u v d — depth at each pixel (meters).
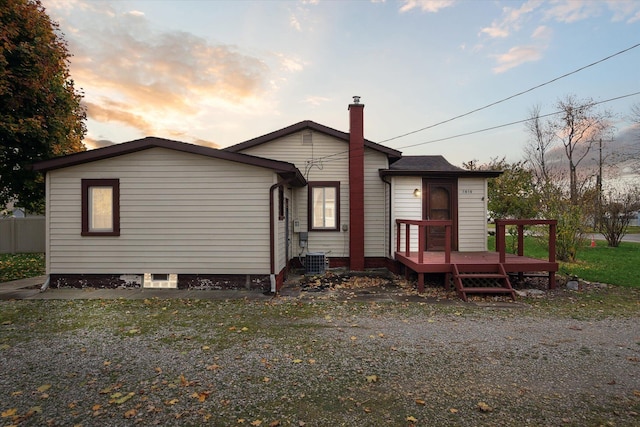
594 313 6.14
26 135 9.65
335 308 6.46
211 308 6.46
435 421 2.74
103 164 8.09
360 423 2.71
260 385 3.36
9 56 9.19
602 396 3.16
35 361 3.96
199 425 2.67
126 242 8.11
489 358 4.07
